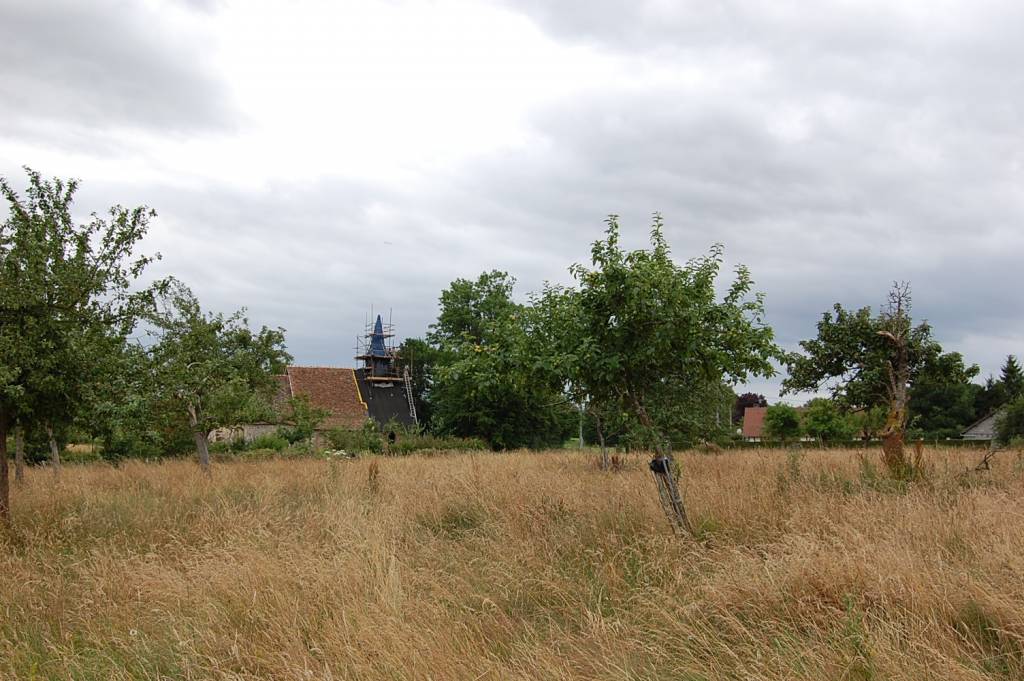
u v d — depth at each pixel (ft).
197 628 18.24
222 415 68.39
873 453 58.70
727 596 18.04
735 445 107.04
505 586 21.65
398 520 32.07
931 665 13.46
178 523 33.14
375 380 211.61
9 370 30.91
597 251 29.09
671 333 27.94
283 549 25.29
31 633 19.56
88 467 72.33
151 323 65.72
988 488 32.68
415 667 14.74
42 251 33.55
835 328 52.90
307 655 16.16
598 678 14.74
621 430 77.71
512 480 41.52
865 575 17.67
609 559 23.59
